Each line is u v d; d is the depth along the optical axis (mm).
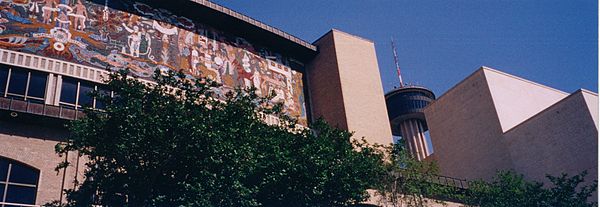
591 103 50438
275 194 28781
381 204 39094
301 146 30156
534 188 41594
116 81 26531
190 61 44344
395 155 36031
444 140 63000
